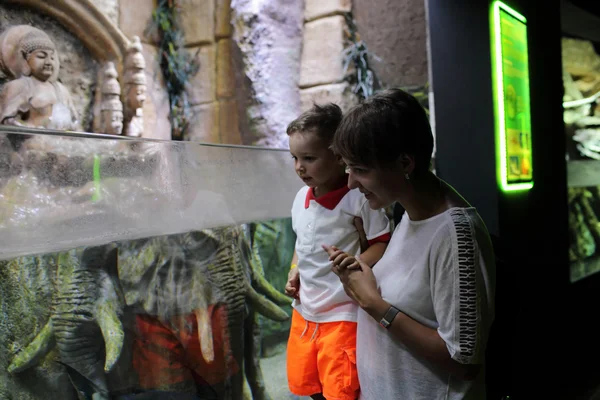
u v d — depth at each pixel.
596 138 5.37
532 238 3.81
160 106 6.25
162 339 1.80
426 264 1.25
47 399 1.50
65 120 4.68
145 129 6.02
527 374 3.34
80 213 1.57
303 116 1.63
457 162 3.59
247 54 5.34
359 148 1.18
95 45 5.36
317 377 1.72
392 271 1.34
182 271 1.88
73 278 1.54
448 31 3.55
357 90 5.27
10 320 1.41
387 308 1.27
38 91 4.53
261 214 2.31
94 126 5.43
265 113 5.38
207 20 6.08
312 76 5.50
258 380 2.27
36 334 1.46
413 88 4.94
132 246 1.71
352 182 1.32
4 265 1.38
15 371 1.42
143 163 1.76
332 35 5.36
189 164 1.94
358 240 1.69
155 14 6.16
